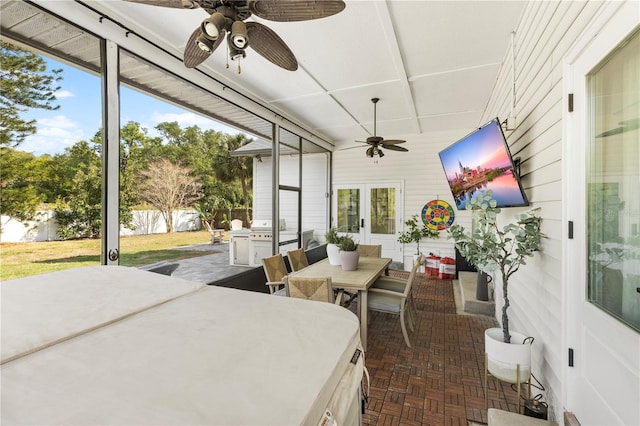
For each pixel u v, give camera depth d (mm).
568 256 1611
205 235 5039
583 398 1491
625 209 1222
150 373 843
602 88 1366
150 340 1036
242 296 1551
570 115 1601
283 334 1127
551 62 1854
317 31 2617
